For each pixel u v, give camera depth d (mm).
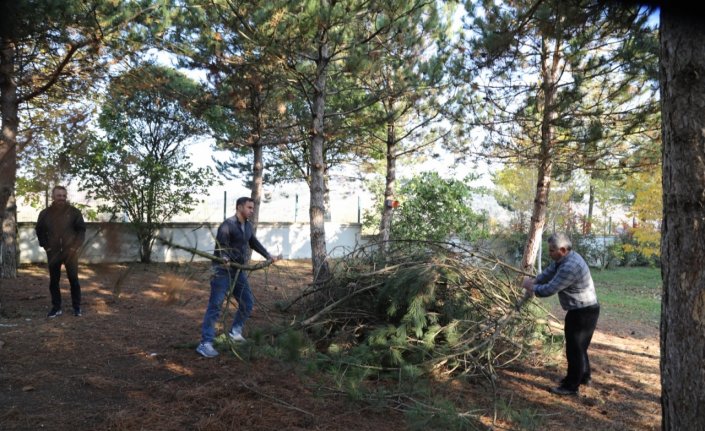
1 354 4969
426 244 6582
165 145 13273
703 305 2682
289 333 4793
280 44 7176
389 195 12086
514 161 8242
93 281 9461
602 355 6477
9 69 7219
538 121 7262
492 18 6906
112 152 10352
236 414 3736
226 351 5281
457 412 3947
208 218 15312
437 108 9242
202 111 10031
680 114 2742
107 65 8562
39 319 6512
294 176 16875
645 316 9766
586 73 6598
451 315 5316
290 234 16578
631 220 19500
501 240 16000
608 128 6773
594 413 4484
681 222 2752
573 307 4848
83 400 3986
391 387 4539
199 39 8812
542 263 17062
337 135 10117
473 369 5070
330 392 4324
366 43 7977
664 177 2883
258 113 10281
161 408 3844
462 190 14562
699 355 2693
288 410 3920
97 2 7258
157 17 8641
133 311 7254
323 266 7211
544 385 5141
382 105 11039
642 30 5547
